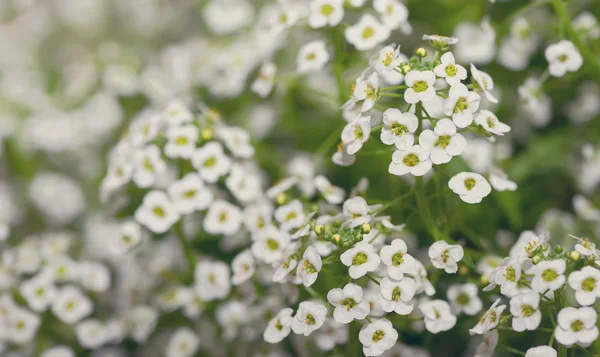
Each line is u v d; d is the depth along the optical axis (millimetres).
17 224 358
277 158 343
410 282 262
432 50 288
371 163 320
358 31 294
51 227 360
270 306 293
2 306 308
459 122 263
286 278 272
